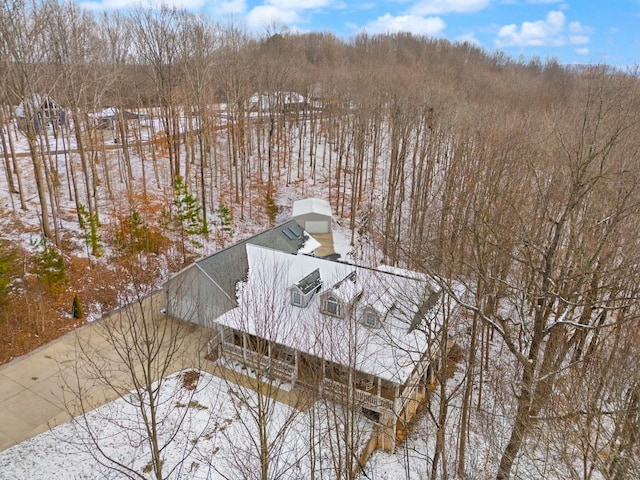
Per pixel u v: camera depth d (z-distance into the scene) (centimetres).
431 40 10906
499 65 10556
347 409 1487
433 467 1680
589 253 1659
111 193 4003
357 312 2095
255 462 1747
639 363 1419
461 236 2153
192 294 2366
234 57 5025
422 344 2059
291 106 6144
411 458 1969
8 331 2355
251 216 4369
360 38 10606
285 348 2206
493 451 1742
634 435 1176
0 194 3659
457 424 2103
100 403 2005
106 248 3183
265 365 2183
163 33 4319
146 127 6028
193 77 4681
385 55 8769
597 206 1767
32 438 1819
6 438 1812
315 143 5888
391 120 5106
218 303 2436
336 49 9162
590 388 1500
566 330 1811
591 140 1650
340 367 1695
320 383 1773
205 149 5150
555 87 7288
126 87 5556
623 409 1266
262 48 7175
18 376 2138
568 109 3525
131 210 3425
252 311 2117
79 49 3891
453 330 2262
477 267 1834
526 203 2158
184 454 1798
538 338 1455
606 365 1527
